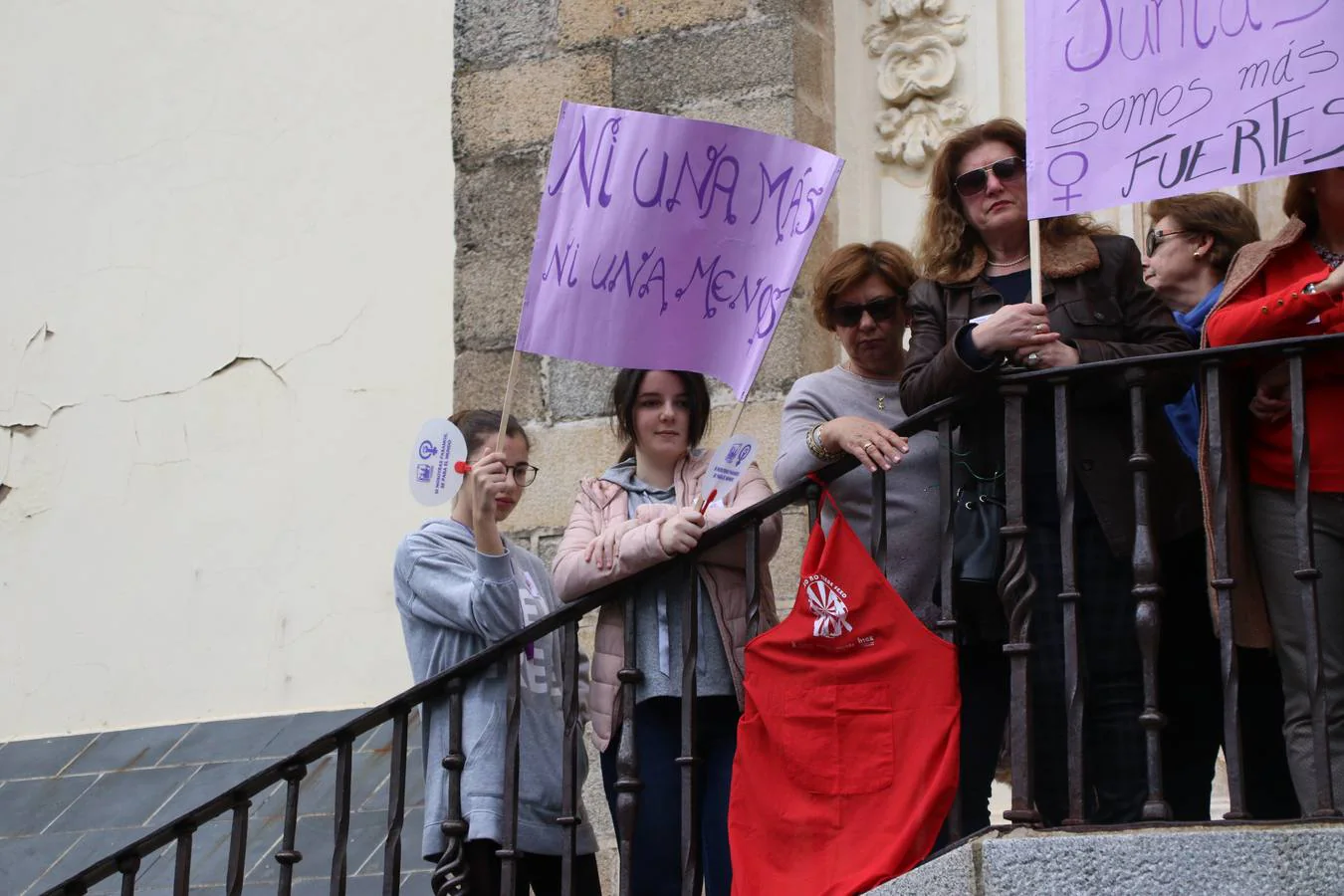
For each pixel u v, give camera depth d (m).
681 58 6.96
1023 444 4.71
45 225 8.10
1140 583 4.38
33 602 7.66
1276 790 4.80
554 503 6.78
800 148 5.06
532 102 7.17
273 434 7.51
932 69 6.89
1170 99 4.58
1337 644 4.43
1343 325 4.54
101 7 8.25
